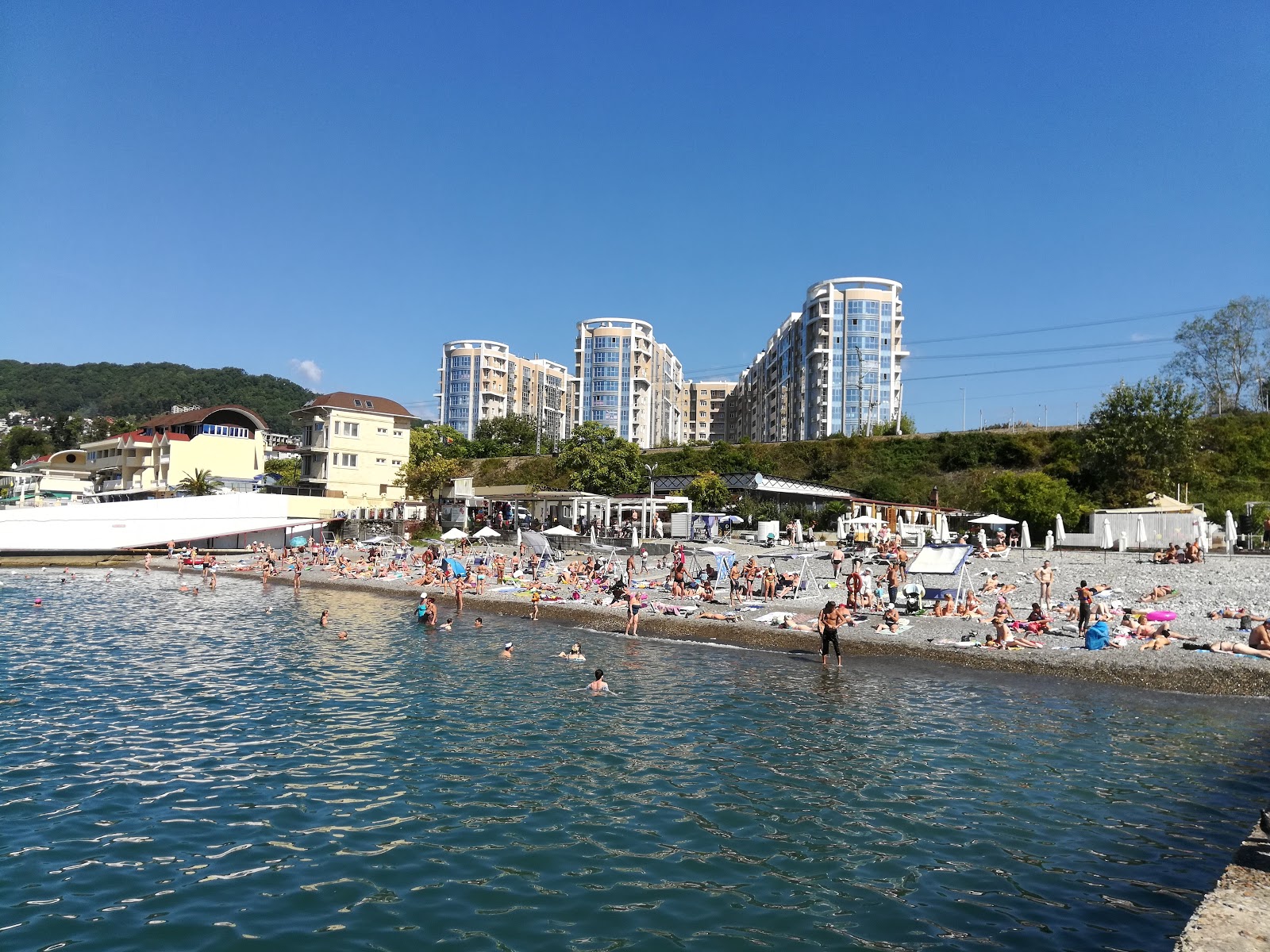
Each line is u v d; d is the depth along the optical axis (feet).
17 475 354.95
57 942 27.45
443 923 28.91
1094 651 74.79
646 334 575.38
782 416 481.46
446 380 629.51
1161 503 156.35
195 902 30.40
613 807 40.50
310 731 54.19
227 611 119.96
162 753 48.98
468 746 50.83
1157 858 34.55
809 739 52.44
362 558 190.39
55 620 107.45
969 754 49.19
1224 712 59.31
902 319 428.97
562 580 138.10
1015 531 187.11
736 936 28.04
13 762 46.98
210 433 281.74
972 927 28.66
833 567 133.18
